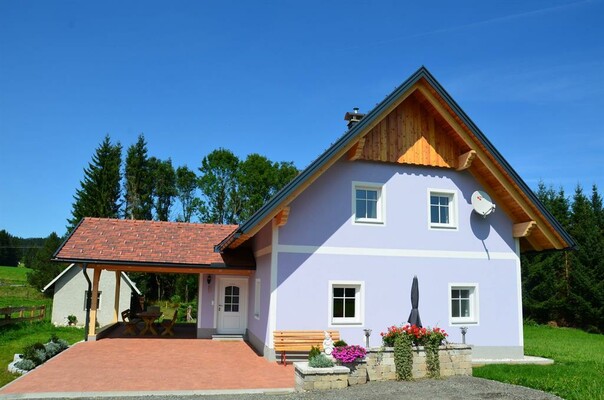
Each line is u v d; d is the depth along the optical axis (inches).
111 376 465.7
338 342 499.2
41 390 405.1
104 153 2160.4
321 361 432.1
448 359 478.3
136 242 764.6
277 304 561.3
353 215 598.5
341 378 423.8
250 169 2135.8
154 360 556.7
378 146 613.0
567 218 1555.1
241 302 801.6
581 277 1349.7
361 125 562.9
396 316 595.2
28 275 2066.9
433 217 638.5
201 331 777.6
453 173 642.8
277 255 568.1
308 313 568.1
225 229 872.3
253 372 498.3
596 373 491.8
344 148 558.3
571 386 417.7
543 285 1414.9
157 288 2012.8
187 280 1888.5
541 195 1632.6
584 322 1370.6
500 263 642.8
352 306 594.6
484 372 497.4
